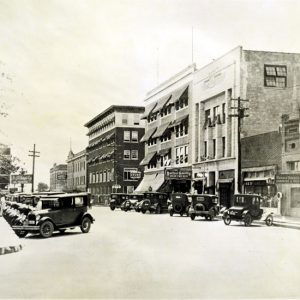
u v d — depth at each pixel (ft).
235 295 32.45
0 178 231.30
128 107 265.34
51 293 32.99
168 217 128.98
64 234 75.66
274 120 146.20
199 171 169.89
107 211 175.83
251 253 51.88
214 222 106.93
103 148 292.20
